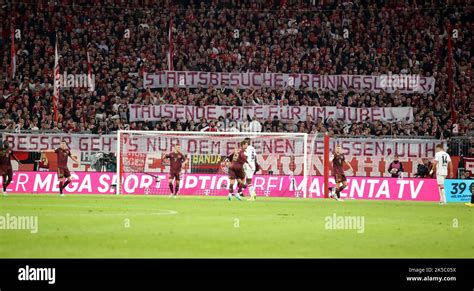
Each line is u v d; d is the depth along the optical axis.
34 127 54.94
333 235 22.92
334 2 66.44
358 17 65.31
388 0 66.19
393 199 48.50
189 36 63.69
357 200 46.16
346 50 62.75
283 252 18.86
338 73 61.47
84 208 33.28
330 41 63.62
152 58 61.97
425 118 57.16
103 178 49.72
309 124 56.22
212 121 56.44
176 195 46.50
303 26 64.94
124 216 28.95
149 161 51.34
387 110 57.56
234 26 64.88
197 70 61.72
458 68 61.38
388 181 48.84
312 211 33.38
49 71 60.12
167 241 20.66
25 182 49.12
